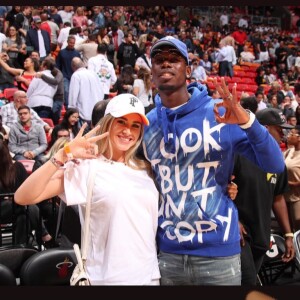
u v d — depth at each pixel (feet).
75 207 9.71
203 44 59.93
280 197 11.35
